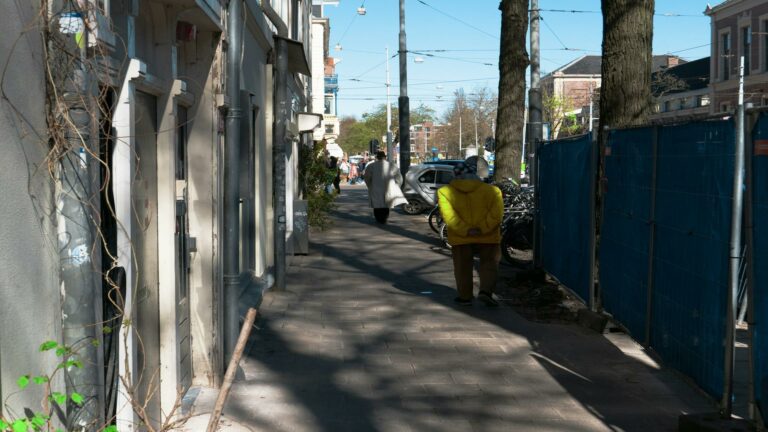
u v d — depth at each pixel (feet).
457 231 32.73
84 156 10.82
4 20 9.12
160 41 17.54
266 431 18.06
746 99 174.60
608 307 27.53
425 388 21.50
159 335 17.87
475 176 33.19
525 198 45.62
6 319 9.05
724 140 17.02
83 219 10.87
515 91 59.98
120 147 13.62
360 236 60.64
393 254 49.78
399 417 19.13
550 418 19.13
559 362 24.25
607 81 31.94
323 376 22.53
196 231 21.21
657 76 228.63
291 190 47.83
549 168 37.24
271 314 30.81
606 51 32.01
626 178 25.14
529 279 39.50
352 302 33.63
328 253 50.03
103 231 13.00
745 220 15.93
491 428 18.43
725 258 16.92
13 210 9.30
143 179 16.35
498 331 28.43
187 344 20.71
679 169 19.99
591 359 24.62
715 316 17.52
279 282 35.86
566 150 33.78
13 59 9.36
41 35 10.20
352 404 20.10
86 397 11.05
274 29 44.01
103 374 11.95
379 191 72.23
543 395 20.94
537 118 74.02
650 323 22.48
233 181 21.86
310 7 91.09
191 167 21.17
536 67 73.97
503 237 43.55
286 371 22.97
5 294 9.04
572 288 32.30
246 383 21.74
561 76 331.57
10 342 9.16
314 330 28.25
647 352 23.17
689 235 19.17
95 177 11.21
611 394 21.07
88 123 10.93
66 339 10.94
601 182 28.17
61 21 10.50
